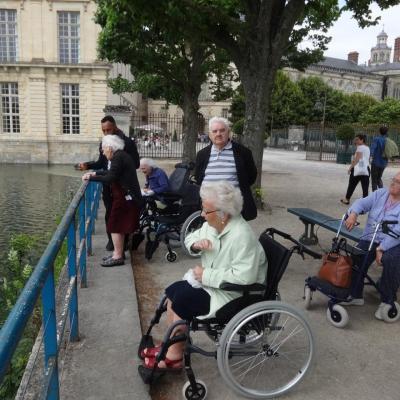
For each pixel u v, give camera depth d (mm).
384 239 4156
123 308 4117
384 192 4418
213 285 2885
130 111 21203
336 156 27453
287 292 4852
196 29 8555
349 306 4559
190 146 17984
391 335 3943
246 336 3338
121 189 5156
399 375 3316
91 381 2980
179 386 3072
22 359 3531
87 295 4395
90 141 36594
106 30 14812
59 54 35562
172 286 3201
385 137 12391
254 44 8594
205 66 17641
